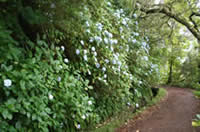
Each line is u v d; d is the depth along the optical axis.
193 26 7.54
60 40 2.71
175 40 9.88
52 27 2.19
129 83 3.78
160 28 7.81
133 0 5.40
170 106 4.88
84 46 2.89
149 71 5.11
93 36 2.99
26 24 1.71
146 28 6.48
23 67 1.90
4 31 1.44
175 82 12.05
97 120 2.95
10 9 1.42
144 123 3.38
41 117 1.93
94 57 2.94
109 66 3.21
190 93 7.52
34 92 1.98
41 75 2.06
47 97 2.09
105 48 3.18
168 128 3.03
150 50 6.60
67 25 2.20
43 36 2.18
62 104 2.22
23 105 1.79
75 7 2.03
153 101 5.12
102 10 3.49
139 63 4.56
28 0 1.62
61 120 2.29
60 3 1.81
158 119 3.64
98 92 3.25
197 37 7.15
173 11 7.19
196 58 9.83
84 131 2.62
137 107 4.27
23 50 1.98
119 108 3.62
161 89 7.50
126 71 3.88
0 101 1.68
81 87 2.67
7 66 1.77
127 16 4.91
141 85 4.72
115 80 3.34
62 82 2.38
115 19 3.93
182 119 3.52
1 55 1.62
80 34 2.72
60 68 2.38
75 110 2.46
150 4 6.66
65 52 2.83
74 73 2.66
